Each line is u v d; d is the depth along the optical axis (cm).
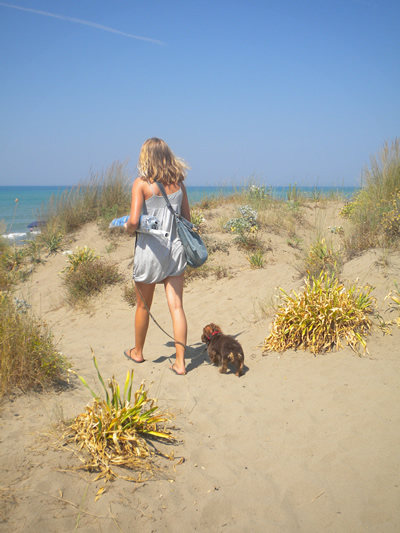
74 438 264
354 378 360
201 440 289
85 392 353
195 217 976
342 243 760
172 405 341
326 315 434
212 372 414
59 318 680
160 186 388
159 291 720
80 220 1105
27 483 222
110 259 905
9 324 367
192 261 411
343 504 225
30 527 191
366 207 829
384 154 930
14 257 939
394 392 325
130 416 279
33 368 352
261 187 1245
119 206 1146
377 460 255
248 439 290
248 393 362
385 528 207
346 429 290
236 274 746
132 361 448
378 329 428
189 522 212
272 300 565
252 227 929
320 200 1321
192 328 566
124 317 649
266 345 453
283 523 214
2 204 4050
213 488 239
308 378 375
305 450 273
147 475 244
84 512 208
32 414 301
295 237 944
